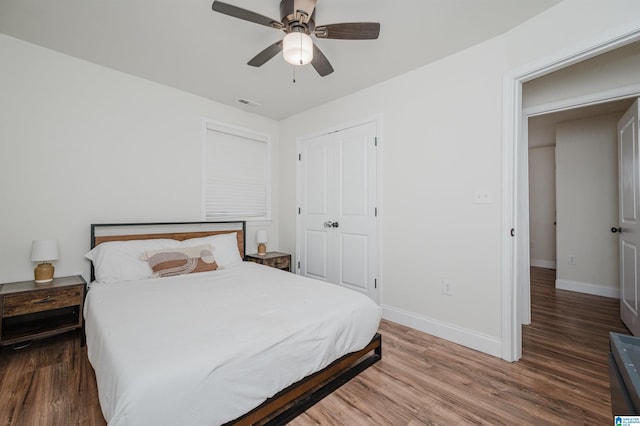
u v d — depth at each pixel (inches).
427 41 84.7
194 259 104.7
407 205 103.7
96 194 101.4
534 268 201.0
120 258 94.1
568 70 98.5
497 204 82.0
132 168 109.0
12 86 86.7
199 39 85.0
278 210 162.1
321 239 138.5
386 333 97.1
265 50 73.8
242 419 47.2
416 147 101.2
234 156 143.2
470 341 86.4
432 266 96.6
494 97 82.7
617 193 138.6
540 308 122.6
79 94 97.7
